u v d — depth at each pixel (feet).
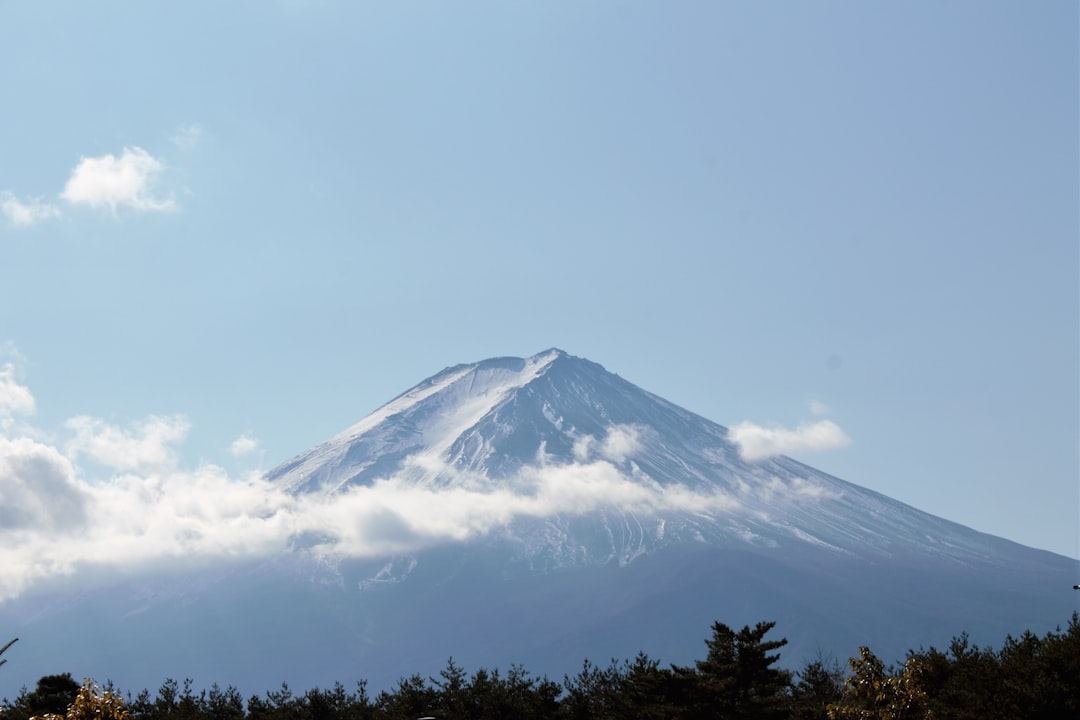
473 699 246.47
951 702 195.21
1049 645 196.24
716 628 239.09
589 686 261.03
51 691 229.04
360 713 258.98
